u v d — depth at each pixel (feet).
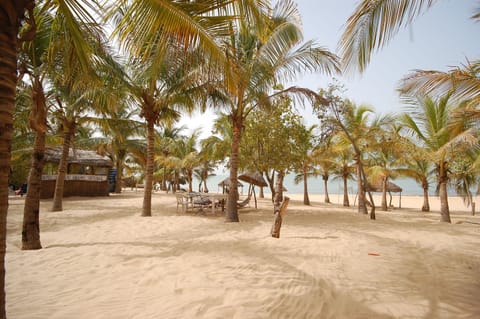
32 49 17.16
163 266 12.91
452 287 11.49
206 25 9.96
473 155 36.45
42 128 17.33
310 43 24.64
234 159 30.66
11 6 5.86
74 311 8.45
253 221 30.58
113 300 9.25
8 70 5.83
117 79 27.30
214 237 20.39
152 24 9.10
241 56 27.96
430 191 200.85
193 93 30.12
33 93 17.25
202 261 13.82
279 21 26.25
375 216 40.40
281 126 38.24
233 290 10.02
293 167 42.11
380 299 10.05
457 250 18.57
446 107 36.09
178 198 37.68
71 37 11.60
